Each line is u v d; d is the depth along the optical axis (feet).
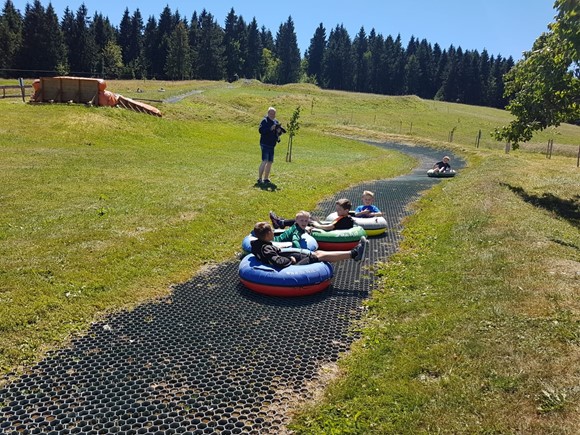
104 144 66.08
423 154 100.42
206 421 12.86
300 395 14.02
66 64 262.06
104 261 22.70
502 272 21.81
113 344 16.58
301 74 410.93
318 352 16.46
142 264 23.22
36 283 19.85
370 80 412.98
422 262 25.32
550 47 40.32
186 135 85.20
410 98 254.27
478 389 13.16
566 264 22.40
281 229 27.20
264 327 18.22
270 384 14.57
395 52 429.38
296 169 56.70
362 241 22.74
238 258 25.59
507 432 11.42
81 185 37.83
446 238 29.32
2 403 13.37
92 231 26.50
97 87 83.41
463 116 223.51
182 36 313.73
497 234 28.02
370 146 110.11
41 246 23.77
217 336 17.43
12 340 16.14
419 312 18.94
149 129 79.71
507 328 16.42
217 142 85.51
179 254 25.07
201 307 19.71
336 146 107.76
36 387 14.12
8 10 279.90
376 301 20.63
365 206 33.40
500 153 95.25
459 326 16.92
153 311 19.15
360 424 12.29
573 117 43.91
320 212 37.60
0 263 21.38
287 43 399.85
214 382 14.61
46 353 15.81
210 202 34.63
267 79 401.70
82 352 16.03
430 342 16.14
